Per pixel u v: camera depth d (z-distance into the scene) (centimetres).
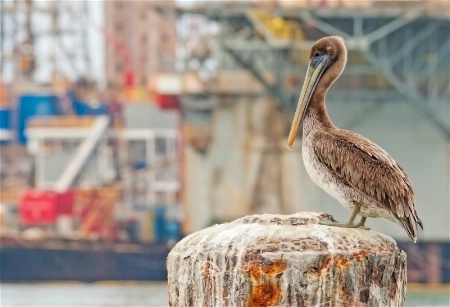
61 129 10525
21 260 8869
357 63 8019
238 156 8419
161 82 8506
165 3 8519
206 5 8000
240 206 8431
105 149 10606
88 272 8831
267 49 8112
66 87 11412
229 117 8444
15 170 10525
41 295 6781
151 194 10475
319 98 1241
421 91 8262
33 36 11956
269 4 8131
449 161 8125
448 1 7819
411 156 8144
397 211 1145
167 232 9450
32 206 9450
